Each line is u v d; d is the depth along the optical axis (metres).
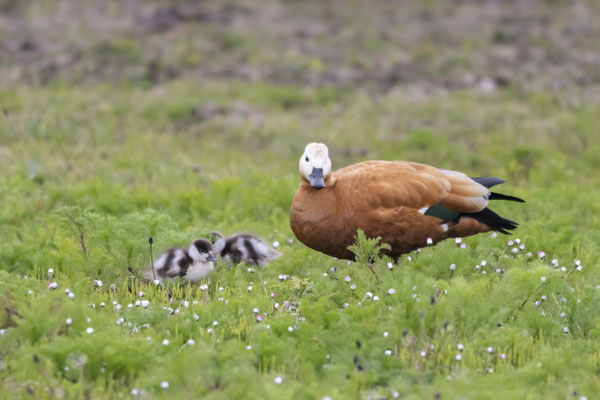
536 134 20.50
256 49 28.77
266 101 24.02
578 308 8.85
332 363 7.64
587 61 28.20
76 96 22.97
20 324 7.70
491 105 23.39
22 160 16.91
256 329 8.12
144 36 29.44
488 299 8.95
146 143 19.42
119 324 8.35
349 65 27.86
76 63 26.41
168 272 10.34
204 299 9.52
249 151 20.11
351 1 36.88
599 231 12.73
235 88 24.77
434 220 10.39
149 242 10.18
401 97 24.42
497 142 20.00
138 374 7.38
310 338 7.93
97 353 7.34
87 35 29.39
